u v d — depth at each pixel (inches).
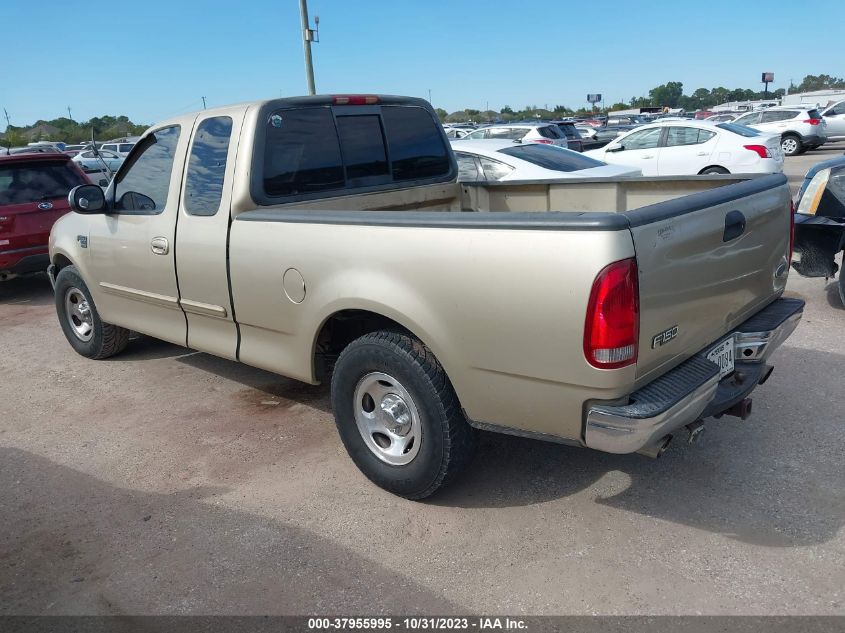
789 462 142.3
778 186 138.9
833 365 189.9
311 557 121.0
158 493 144.7
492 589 110.8
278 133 155.6
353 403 137.2
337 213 131.7
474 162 322.3
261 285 147.3
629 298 99.7
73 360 232.4
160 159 173.0
